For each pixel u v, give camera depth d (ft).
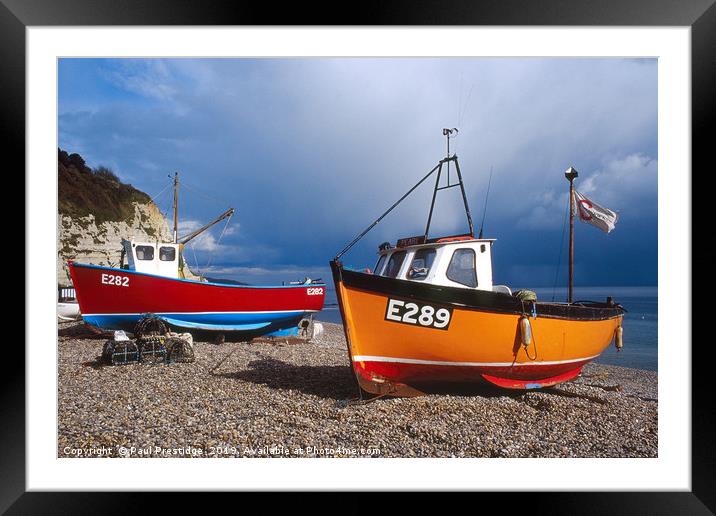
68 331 52.29
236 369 33.06
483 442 20.10
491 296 24.64
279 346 46.44
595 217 34.58
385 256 30.22
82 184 119.44
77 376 29.91
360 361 24.23
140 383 28.12
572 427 22.30
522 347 25.96
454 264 25.93
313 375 31.24
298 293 51.21
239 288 47.70
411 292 24.02
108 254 116.37
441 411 23.24
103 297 43.19
